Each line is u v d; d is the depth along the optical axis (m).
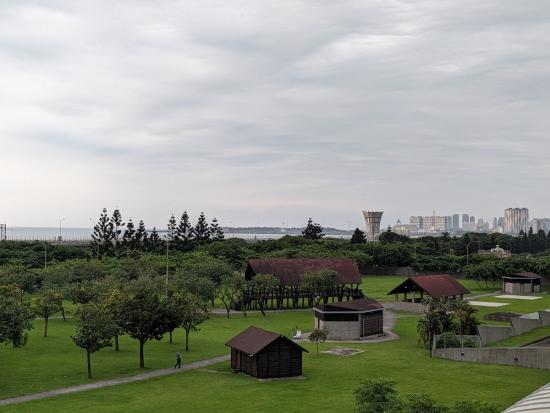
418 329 81.62
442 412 36.56
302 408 51.81
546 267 162.25
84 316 64.88
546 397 41.94
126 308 69.75
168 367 69.50
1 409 51.38
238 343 67.94
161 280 115.56
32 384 60.31
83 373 65.56
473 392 57.19
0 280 116.25
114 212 199.25
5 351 76.44
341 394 56.75
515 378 63.16
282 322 105.06
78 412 50.56
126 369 68.06
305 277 118.44
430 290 113.44
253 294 120.19
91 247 198.62
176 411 51.12
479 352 71.88
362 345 84.12
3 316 60.16
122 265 148.75
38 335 88.19
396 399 40.22
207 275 128.50
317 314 92.62
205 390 58.59
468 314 82.56
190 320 78.38
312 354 77.19
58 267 132.25
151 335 70.00
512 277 148.25
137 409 51.66
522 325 87.19
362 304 93.56
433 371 66.62
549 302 127.44
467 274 161.38
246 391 58.16
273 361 63.97
